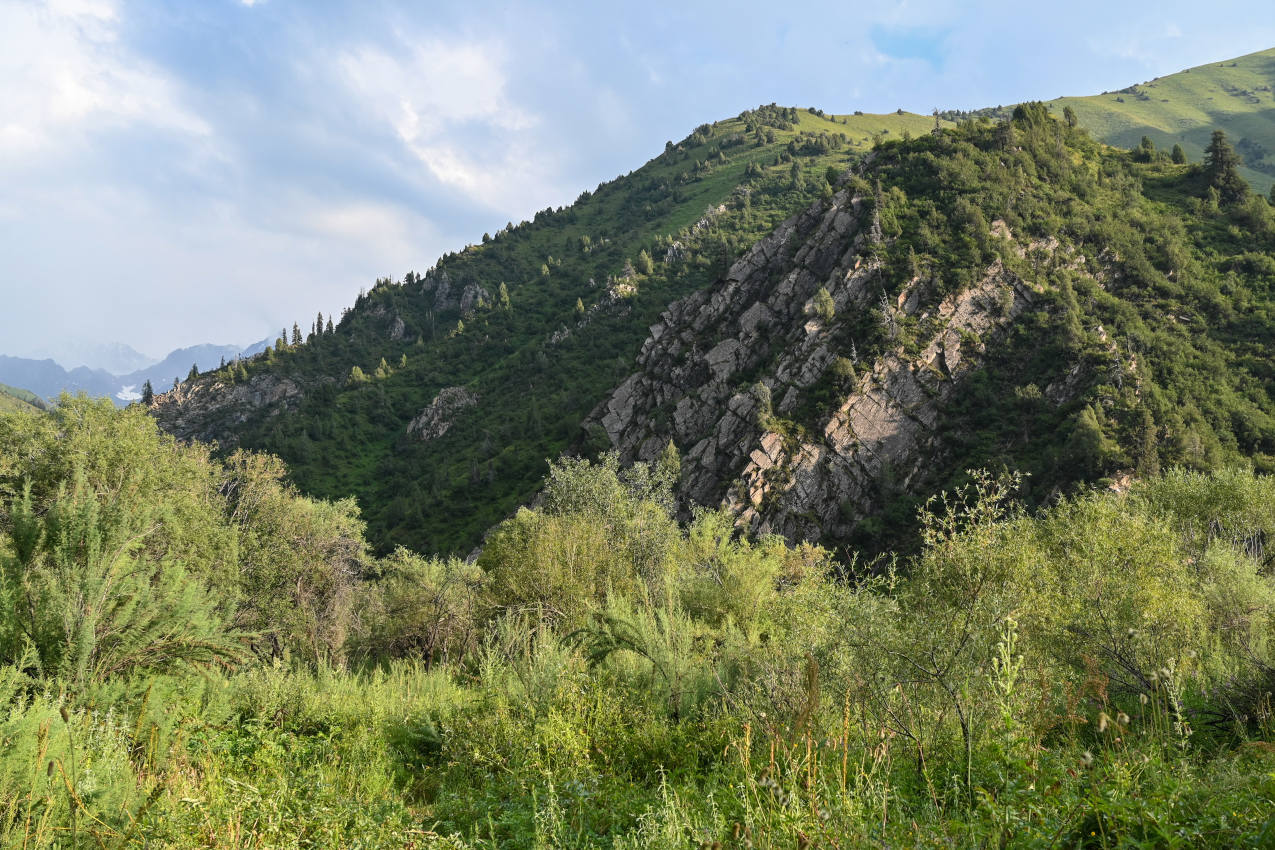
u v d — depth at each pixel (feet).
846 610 23.67
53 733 17.93
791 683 24.18
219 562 67.36
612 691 31.55
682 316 338.54
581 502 106.11
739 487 224.53
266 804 16.55
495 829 21.16
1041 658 22.61
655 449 277.23
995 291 258.78
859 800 14.71
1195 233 294.66
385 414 503.61
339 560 96.89
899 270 270.26
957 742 17.47
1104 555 30.32
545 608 57.47
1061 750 15.71
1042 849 11.14
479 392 485.97
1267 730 17.39
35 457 68.49
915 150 330.34
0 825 15.49
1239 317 244.63
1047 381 228.84
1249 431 198.18
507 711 30.50
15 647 27.04
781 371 263.08
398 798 24.12
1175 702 15.87
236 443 500.33
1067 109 396.78
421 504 335.26
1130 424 196.44
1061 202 299.99
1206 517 71.00
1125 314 247.09
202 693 31.40
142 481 67.26
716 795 18.97
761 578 47.70
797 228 329.31
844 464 226.17
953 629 19.21
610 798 22.43
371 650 82.74
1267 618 31.63
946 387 240.53
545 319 601.21
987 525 30.81
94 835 15.65
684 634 36.68
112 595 30.58
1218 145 327.26
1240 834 10.44
